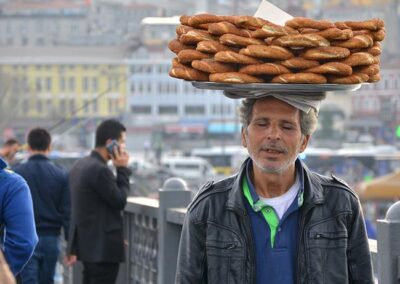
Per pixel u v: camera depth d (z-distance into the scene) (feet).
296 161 14.42
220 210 14.37
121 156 29.22
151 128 371.15
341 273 14.24
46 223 29.32
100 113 243.60
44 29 303.48
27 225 18.35
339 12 359.05
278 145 14.07
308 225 14.23
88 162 29.04
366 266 14.55
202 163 256.32
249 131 14.23
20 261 18.28
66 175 29.60
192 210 14.56
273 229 14.28
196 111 377.30
